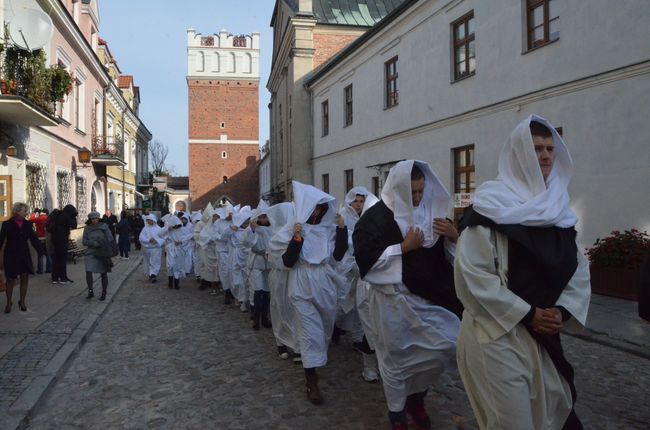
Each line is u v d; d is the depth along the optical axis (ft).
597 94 31.68
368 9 96.68
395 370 11.71
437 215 11.69
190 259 41.39
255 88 191.21
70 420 13.98
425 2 51.03
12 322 25.14
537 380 7.92
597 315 24.32
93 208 78.38
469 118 45.14
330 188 82.64
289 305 18.33
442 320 11.48
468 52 45.96
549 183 8.52
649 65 28.32
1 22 38.60
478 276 8.00
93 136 75.25
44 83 41.60
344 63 74.02
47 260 45.16
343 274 19.02
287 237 16.76
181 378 17.30
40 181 50.72
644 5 28.53
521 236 7.91
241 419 13.78
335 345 21.26
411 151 56.13
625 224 29.94
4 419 13.35
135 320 26.94
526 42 38.14
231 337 22.85
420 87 53.36
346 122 76.23
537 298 7.94
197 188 188.85
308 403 14.82
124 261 59.72
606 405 14.37
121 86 114.93
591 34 31.96
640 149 28.96
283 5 102.58
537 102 36.86
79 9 69.51
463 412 13.99
